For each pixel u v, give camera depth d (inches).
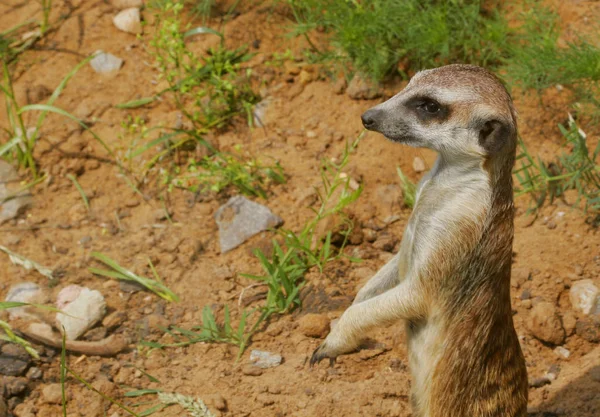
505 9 701.3
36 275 574.2
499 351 433.4
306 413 494.6
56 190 629.9
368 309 439.2
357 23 668.7
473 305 426.6
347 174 627.8
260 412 496.7
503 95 419.2
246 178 616.7
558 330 531.2
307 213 608.7
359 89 670.5
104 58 697.0
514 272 567.5
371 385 507.5
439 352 434.3
